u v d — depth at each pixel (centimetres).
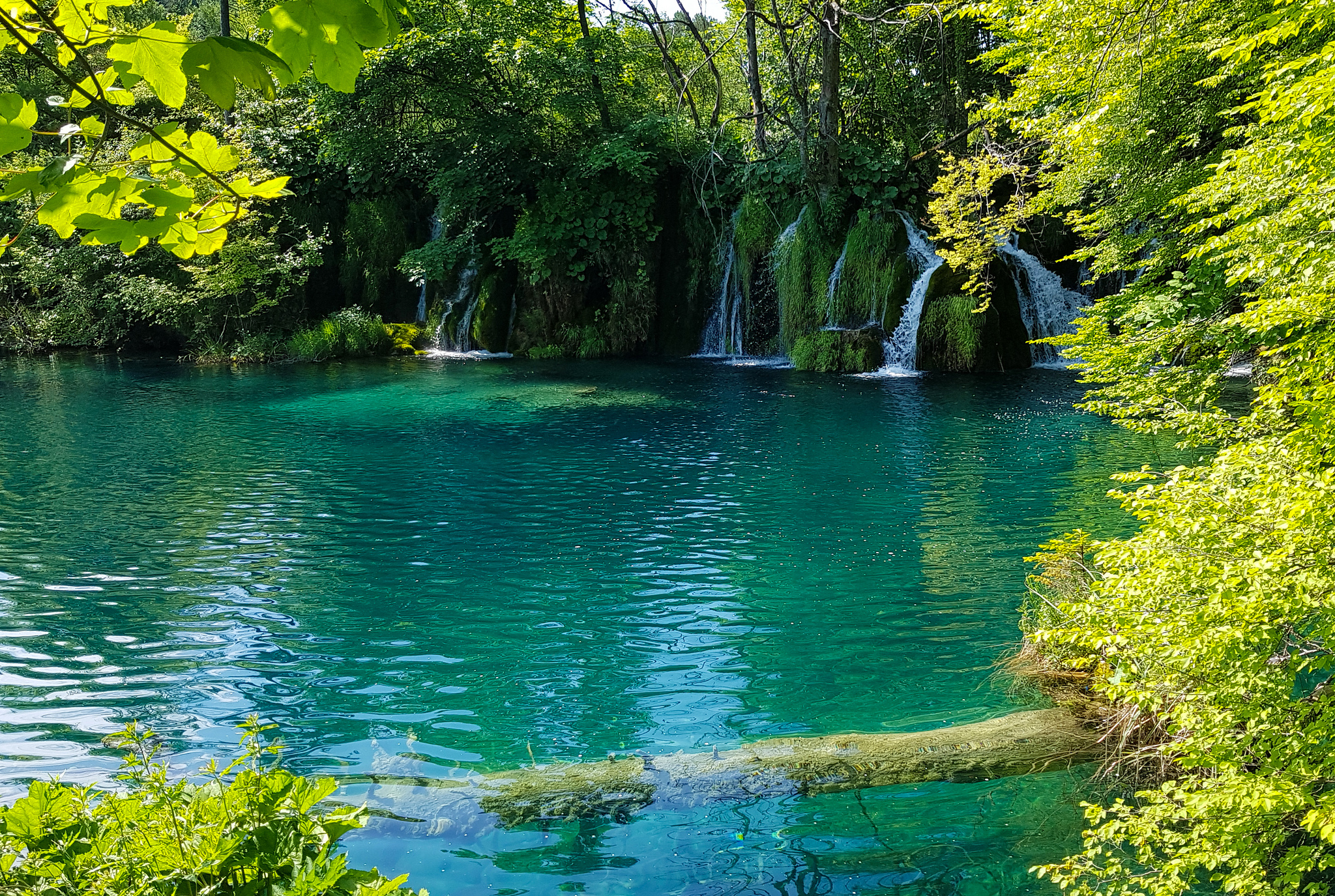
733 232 2703
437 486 1276
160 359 2698
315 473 1351
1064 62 1054
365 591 888
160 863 244
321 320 2833
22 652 743
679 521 1111
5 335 2884
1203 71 973
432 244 2725
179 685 688
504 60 2683
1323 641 385
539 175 2786
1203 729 415
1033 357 2344
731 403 1888
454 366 2498
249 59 168
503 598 871
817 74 2312
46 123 2391
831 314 2488
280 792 267
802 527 1081
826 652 746
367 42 179
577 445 1527
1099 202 1213
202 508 1172
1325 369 470
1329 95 465
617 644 767
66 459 1436
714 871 461
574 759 583
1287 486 405
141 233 179
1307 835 411
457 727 629
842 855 471
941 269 2295
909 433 1571
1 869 233
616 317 2750
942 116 2488
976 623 797
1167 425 831
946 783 537
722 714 646
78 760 572
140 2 192
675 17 1384
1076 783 534
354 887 253
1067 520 1078
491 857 473
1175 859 381
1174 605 425
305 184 2895
